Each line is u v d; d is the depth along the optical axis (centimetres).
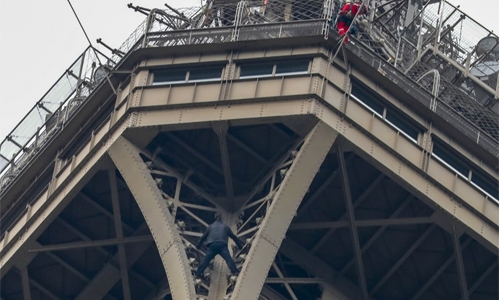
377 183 6388
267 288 6506
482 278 6725
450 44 7781
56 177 6775
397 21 8212
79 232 6856
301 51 6316
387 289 6888
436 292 6894
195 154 6481
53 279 7100
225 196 6531
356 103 6275
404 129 6431
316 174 6412
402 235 6644
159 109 6312
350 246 6712
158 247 6009
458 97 7219
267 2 6862
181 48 6450
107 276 6938
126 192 6656
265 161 6444
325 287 6675
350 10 6456
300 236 6738
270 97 6181
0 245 6975
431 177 6341
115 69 6612
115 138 6319
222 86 6303
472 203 6431
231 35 6469
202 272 5956
